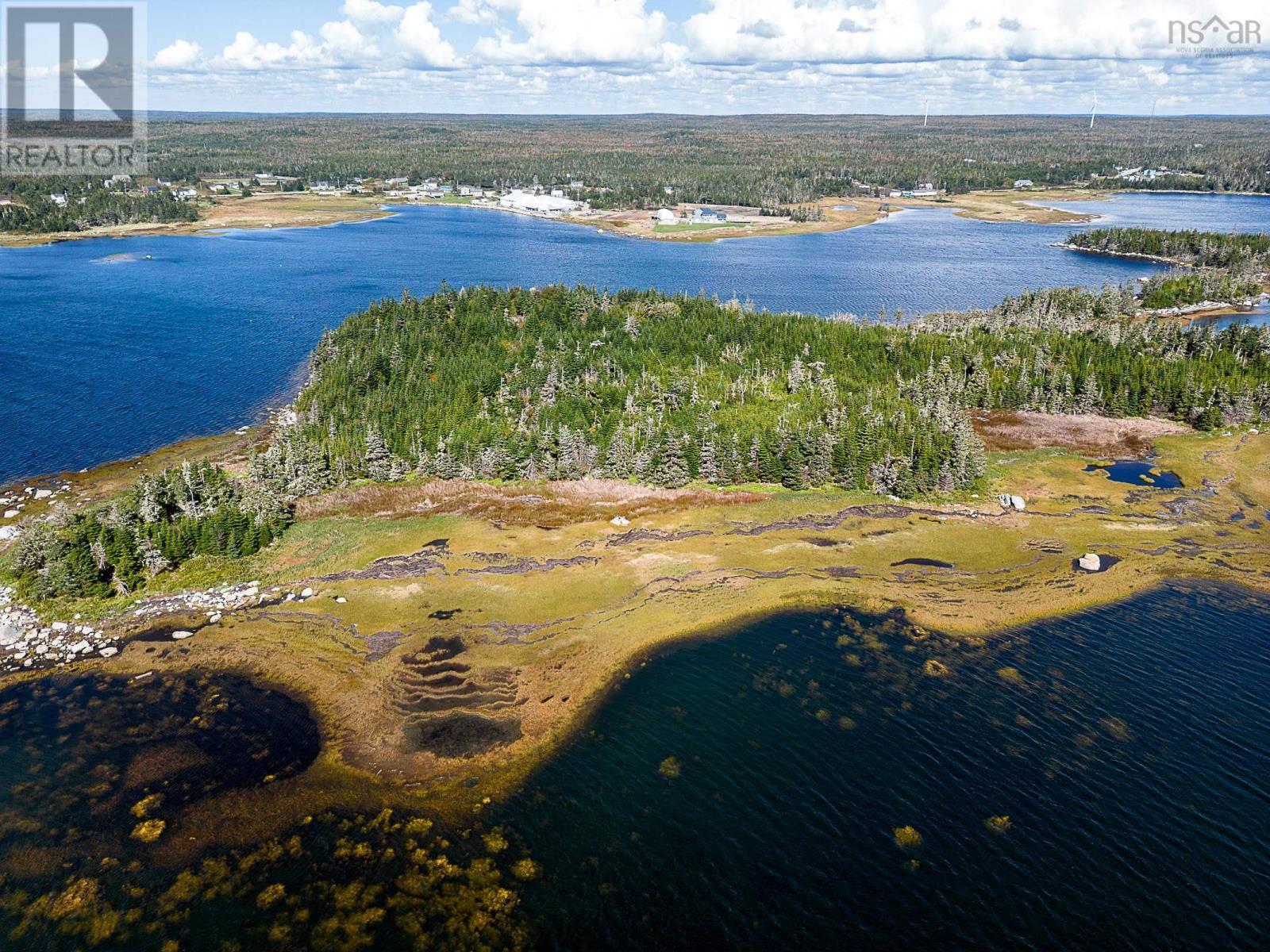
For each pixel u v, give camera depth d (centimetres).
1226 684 8144
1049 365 16875
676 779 6869
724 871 6041
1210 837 6338
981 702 7850
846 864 6106
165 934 5534
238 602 9306
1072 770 7006
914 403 15088
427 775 6894
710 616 9244
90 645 8519
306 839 6262
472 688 7981
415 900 5784
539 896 5834
